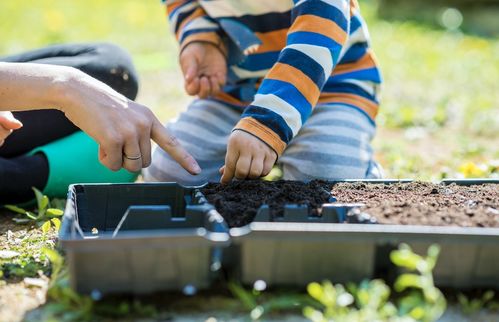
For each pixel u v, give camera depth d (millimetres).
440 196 1557
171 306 1272
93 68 2084
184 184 2014
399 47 5152
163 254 1230
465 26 6316
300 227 1245
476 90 3852
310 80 1641
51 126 2020
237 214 1429
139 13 6145
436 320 1240
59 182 1968
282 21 2035
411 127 3100
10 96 1467
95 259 1217
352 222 1363
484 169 2178
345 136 1937
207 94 2102
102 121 1459
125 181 2061
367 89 2090
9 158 2010
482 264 1280
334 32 1695
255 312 1220
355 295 1264
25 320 1240
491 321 1241
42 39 4707
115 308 1250
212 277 1285
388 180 1705
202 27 2123
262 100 1614
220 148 2059
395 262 1257
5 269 1462
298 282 1271
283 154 1989
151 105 3316
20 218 1884
